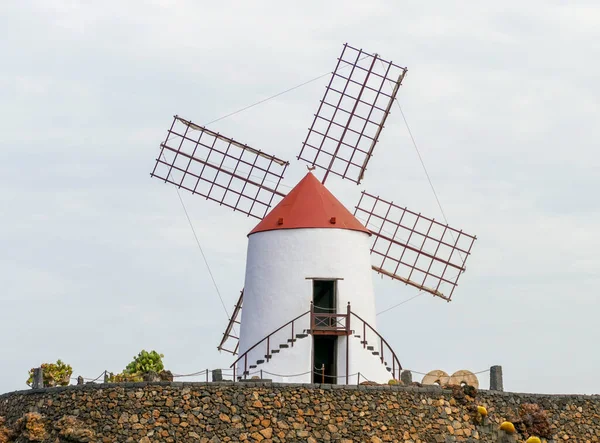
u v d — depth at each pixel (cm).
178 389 7525
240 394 7569
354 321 8588
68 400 7656
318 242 8694
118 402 7525
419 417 7838
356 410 7706
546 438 8156
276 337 8538
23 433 7656
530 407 8169
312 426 7606
